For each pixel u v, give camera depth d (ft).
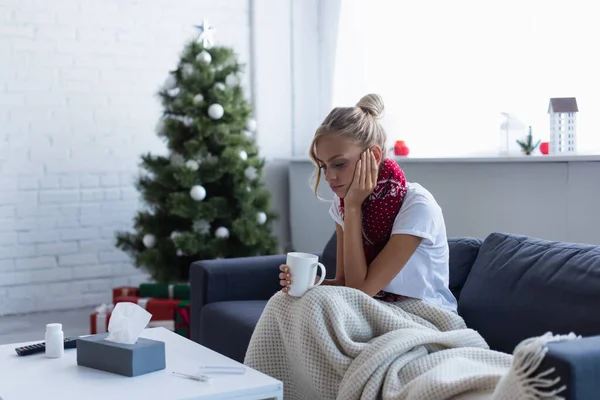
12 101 13.42
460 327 6.51
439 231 6.83
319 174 7.00
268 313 6.54
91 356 5.74
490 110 12.01
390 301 6.79
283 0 15.34
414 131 13.41
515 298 6.72
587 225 9.29
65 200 13.91
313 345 6.07
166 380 5.40
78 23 13.85
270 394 5.32
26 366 5.83
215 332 8.68
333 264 9.29
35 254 13.73
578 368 4.34
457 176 11.22
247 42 15.23
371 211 6.81
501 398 4.60
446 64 12.75
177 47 14.70
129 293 11.99
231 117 12.62
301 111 15.64
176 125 12.47
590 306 6.03
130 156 14.40
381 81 14.10
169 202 12.32
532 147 10.74
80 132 13.97
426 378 5.24
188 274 12.62
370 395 5.57
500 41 11.79
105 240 14.28
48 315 13.57
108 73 14.15
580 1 10.53
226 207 12.57
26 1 13.43
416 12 13.28
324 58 15.46
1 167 13.39
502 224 10.52
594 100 10.38
